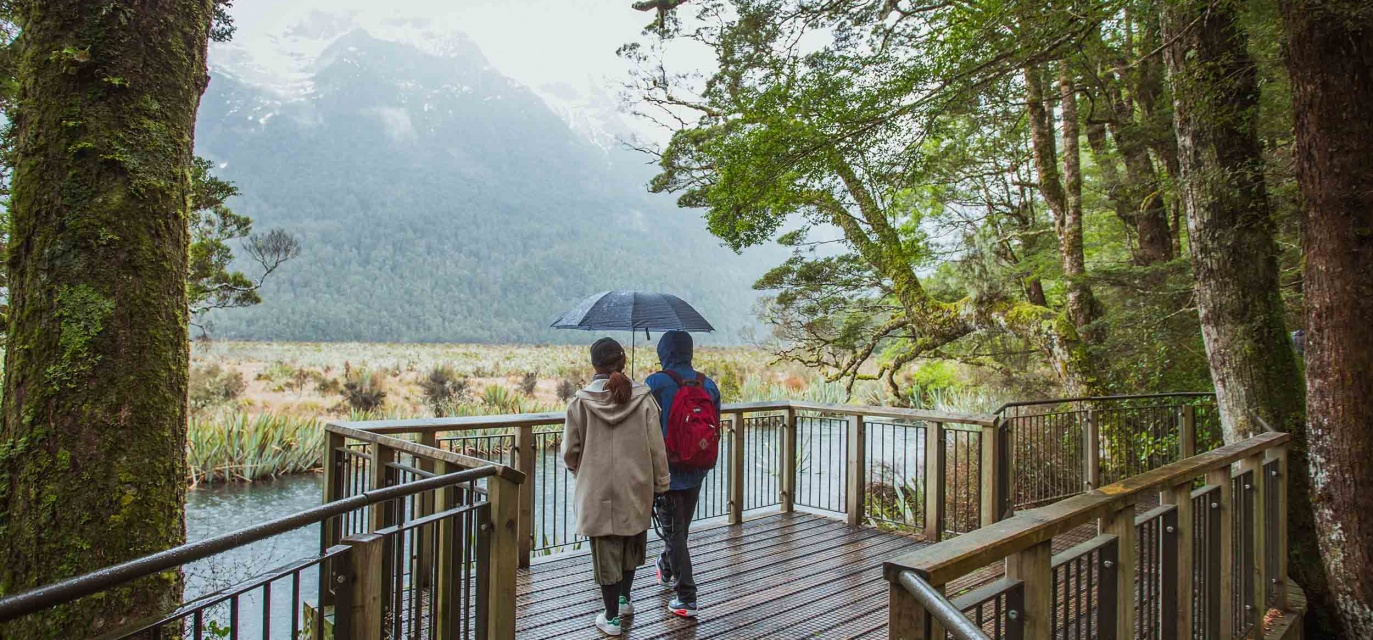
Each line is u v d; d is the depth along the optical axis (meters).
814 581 4.71
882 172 6.91
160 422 2.93
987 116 12.12
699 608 4.20
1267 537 4.27
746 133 7.23
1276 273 6.32
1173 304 9.98
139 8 2.93
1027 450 7.59
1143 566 2.72
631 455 3.57
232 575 7.30
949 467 10.11
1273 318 6.21
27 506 2.71
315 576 7.93
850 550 5.44
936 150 12.23
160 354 2.94
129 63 2.88
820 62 7.01
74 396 2.74
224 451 13.57
